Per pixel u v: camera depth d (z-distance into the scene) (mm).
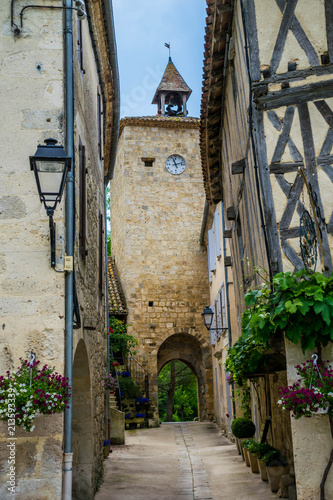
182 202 22750
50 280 5457
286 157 6285
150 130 23156
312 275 5652
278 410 8977
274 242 6109
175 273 22016
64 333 5426
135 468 10859
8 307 5395
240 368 7891
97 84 10641
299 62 6457
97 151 10258
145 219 22359
